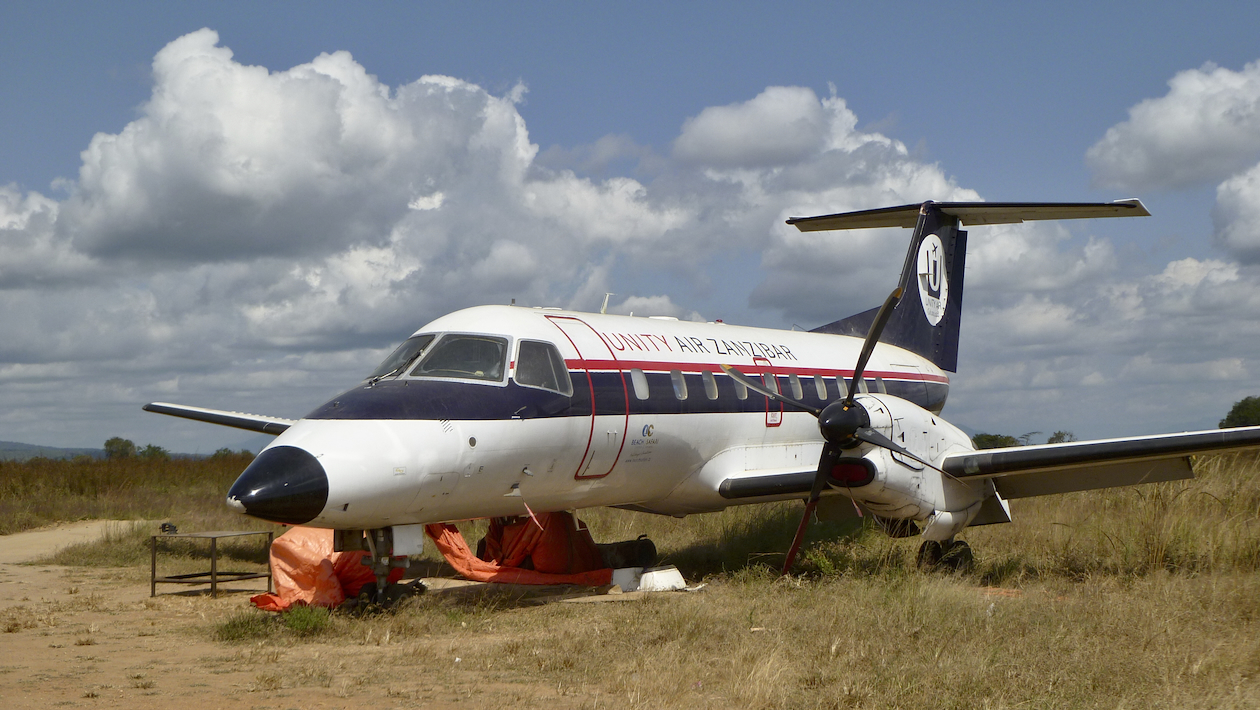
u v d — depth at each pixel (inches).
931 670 230.7
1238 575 353.7
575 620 330.3
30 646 293.6
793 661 247.9
